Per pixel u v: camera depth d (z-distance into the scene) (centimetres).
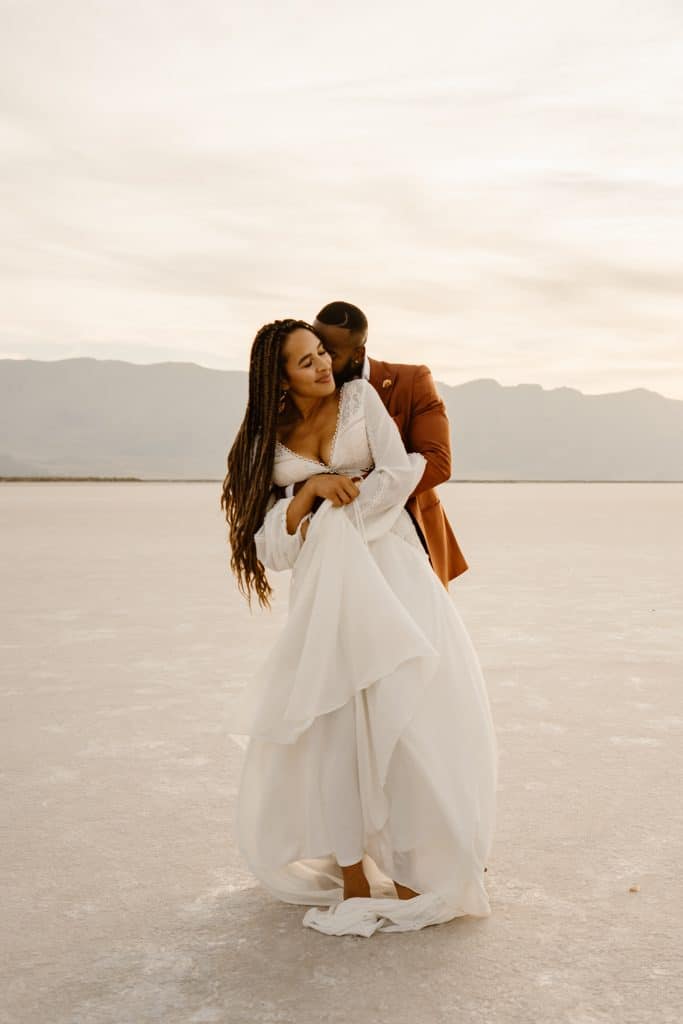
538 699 593
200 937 290
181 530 2570
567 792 420
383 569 321
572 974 262
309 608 313
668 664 699
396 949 280
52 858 354
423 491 337
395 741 296
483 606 1024
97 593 1164
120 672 688
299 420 333
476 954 275
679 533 2464
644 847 356
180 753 489
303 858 311
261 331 326
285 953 279
